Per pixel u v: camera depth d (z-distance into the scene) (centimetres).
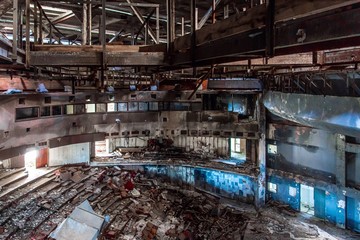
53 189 2325
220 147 3123
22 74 1437
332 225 2408
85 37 1217
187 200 2795
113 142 3095
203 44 591
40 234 1766
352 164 2281
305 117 1677
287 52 470
